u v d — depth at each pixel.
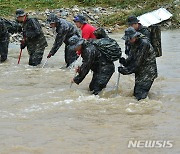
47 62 12.95
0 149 5.84
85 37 9.86
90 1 24.88
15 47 16.41
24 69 11.77
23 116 7.29
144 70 8.23
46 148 5.86
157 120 7.01
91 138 6.22
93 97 8.41
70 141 6.11
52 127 6.71
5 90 9.19
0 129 6.63
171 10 23.47
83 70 8.60
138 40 8.09
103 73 8.77
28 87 9.49
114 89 9.09
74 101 8.18
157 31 9.34
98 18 22.75
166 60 12.73
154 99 8.32
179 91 8.91
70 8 23.75
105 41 8.80
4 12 22.14
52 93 8.84
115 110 7.58
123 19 22.44
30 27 12.05
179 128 6.61
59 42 11.49
